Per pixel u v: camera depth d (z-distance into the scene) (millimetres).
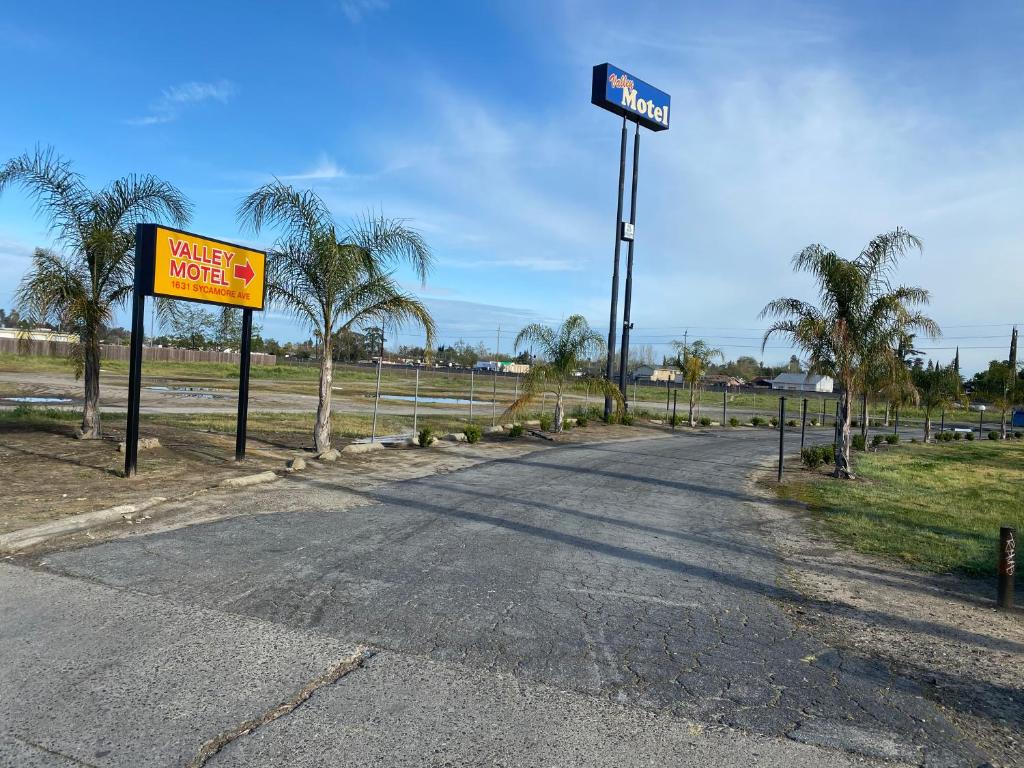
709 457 19828
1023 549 8891
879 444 29797
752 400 67500
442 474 12469
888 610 6051
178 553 6332
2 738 3123
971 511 12258
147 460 11125
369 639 4543
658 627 5188
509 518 8914
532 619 5148
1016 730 3828
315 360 99188
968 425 56594
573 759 3209
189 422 18688
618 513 9891
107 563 5898
